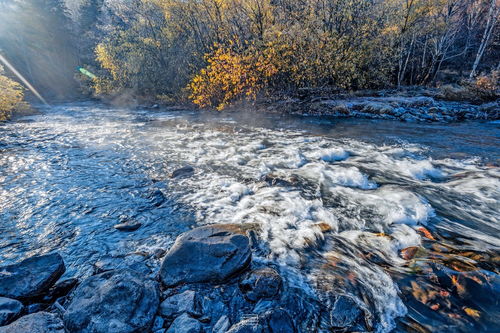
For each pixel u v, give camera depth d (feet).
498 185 20.99
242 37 74.69
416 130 41.29
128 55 89.51
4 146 34.83
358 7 61.77
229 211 17.79
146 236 15.06
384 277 11.42
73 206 18.61
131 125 50.96
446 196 19.58
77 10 206.90
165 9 85.30
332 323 9.20
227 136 40.19
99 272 11.97
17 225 16.20
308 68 59.88
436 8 74.95
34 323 8.73
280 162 27.94
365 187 21.74
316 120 51.13
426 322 9.45
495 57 102.73
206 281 11.03
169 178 23.79
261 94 65.21
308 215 17.15
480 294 10.39
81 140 38.40
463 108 52.95
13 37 144.15
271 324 8.63
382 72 68.95
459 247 13.64
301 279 11.25
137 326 8.70
